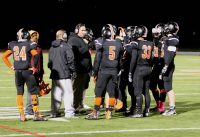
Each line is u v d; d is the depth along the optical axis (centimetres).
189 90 2786
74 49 1889
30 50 1666
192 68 4375
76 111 1922
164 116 1856
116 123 1681
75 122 1695
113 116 1848
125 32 1992
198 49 7706
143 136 1451
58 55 1781
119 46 1738
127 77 1883
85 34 1902
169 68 1853
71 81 1814
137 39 1812
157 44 1942
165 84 1867
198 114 1906
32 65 1672
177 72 3978
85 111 1975
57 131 1517
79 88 1919
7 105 2131
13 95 2489
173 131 1537
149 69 1808
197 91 2739
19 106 1702
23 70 1667
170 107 1881
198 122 1719
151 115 1883
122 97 1948
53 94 1806
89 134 1471
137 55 1777
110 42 1734
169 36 1823
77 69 1897
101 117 1820
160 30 1947
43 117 1752
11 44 1678
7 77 3444
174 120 1759
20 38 1684
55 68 1788
